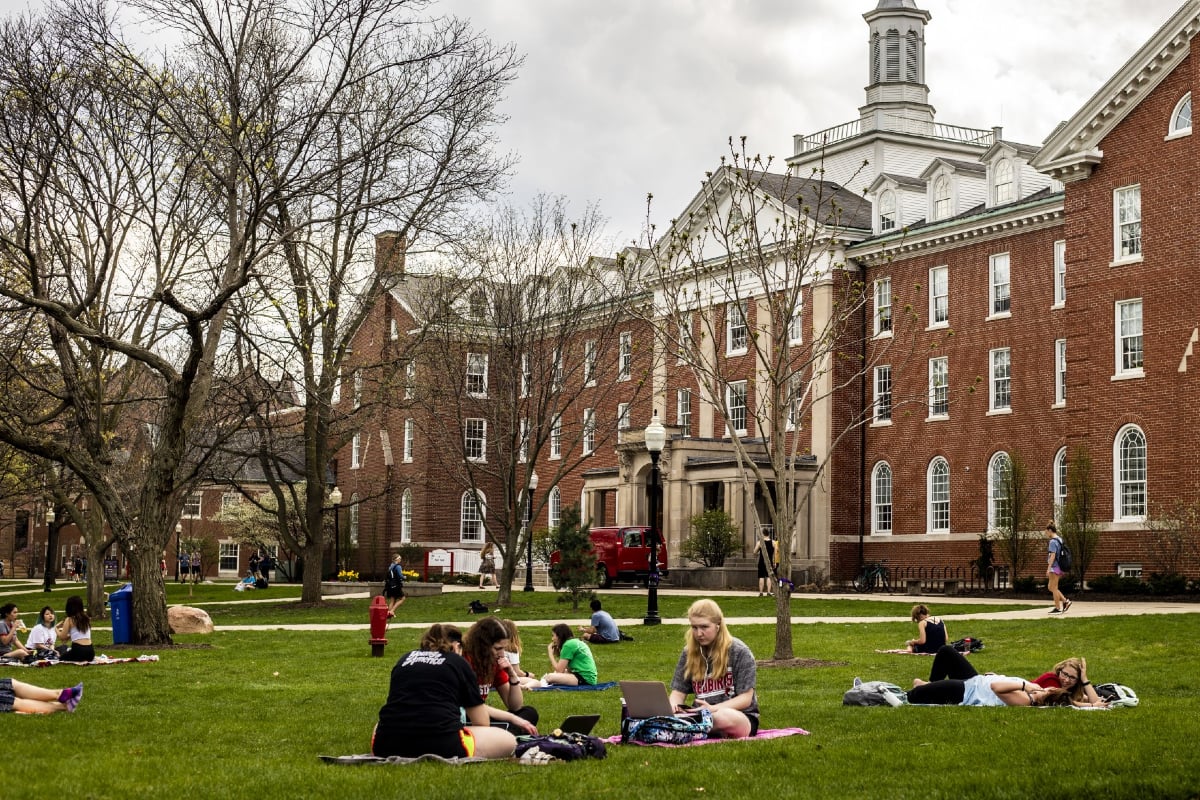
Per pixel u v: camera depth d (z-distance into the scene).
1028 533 49.50
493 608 45.53
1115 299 47.56
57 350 32.19
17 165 31.31
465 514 81.06
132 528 30.80
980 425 55.69
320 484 50.06
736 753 13.24
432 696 12.95
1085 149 48.50
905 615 38.22
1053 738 14.16
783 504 26.34
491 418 49.97
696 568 58.66
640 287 57.22
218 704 19.05
